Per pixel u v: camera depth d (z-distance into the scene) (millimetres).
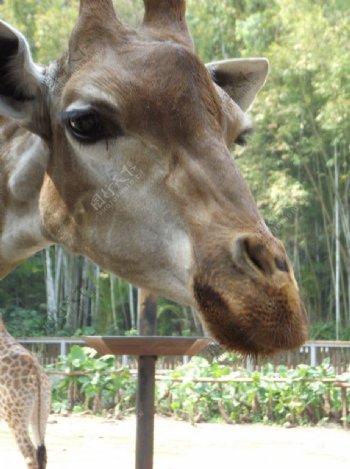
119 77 3570
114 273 3736
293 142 31641
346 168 32625
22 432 6785
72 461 9922
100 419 14430
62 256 24234
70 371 15219
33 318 17016
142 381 5070
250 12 31391
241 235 3254
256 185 30625
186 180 3439
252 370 15844
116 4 4160
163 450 10938
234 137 3783
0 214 4477
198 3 30438
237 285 3215
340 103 28000
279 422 14312
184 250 3428
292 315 3189
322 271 34500
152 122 3500
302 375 14406
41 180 4172
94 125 3607
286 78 29391
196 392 14477
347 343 17766
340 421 14312
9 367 6727
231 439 12188
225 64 4633
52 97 3895
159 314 30016
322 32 28188
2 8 22375
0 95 3959
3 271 4711
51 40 13398
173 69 3537
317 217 34531
